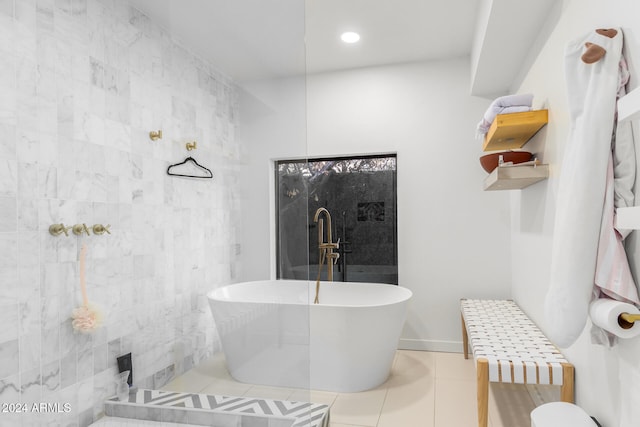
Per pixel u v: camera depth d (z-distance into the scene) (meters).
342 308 2.84
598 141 1.33
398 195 3.92
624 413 1.39
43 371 1.04
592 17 1.63
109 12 1.16
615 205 1.33
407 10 2.98
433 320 3.82
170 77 1.28
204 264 1.34
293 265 1.53
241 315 1.42
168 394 1.25
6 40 1.01
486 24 2.46
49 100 1.05
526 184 2.77
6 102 1.00
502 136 2.71
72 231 1.08
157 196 1.24
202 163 1.35
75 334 1.09
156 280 1.24
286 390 1.51
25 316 1.01
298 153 1.54
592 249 1.33
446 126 3.80
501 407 2.60
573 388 1.91
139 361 1.20
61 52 1.07
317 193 4.25
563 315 1.40
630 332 1.25
